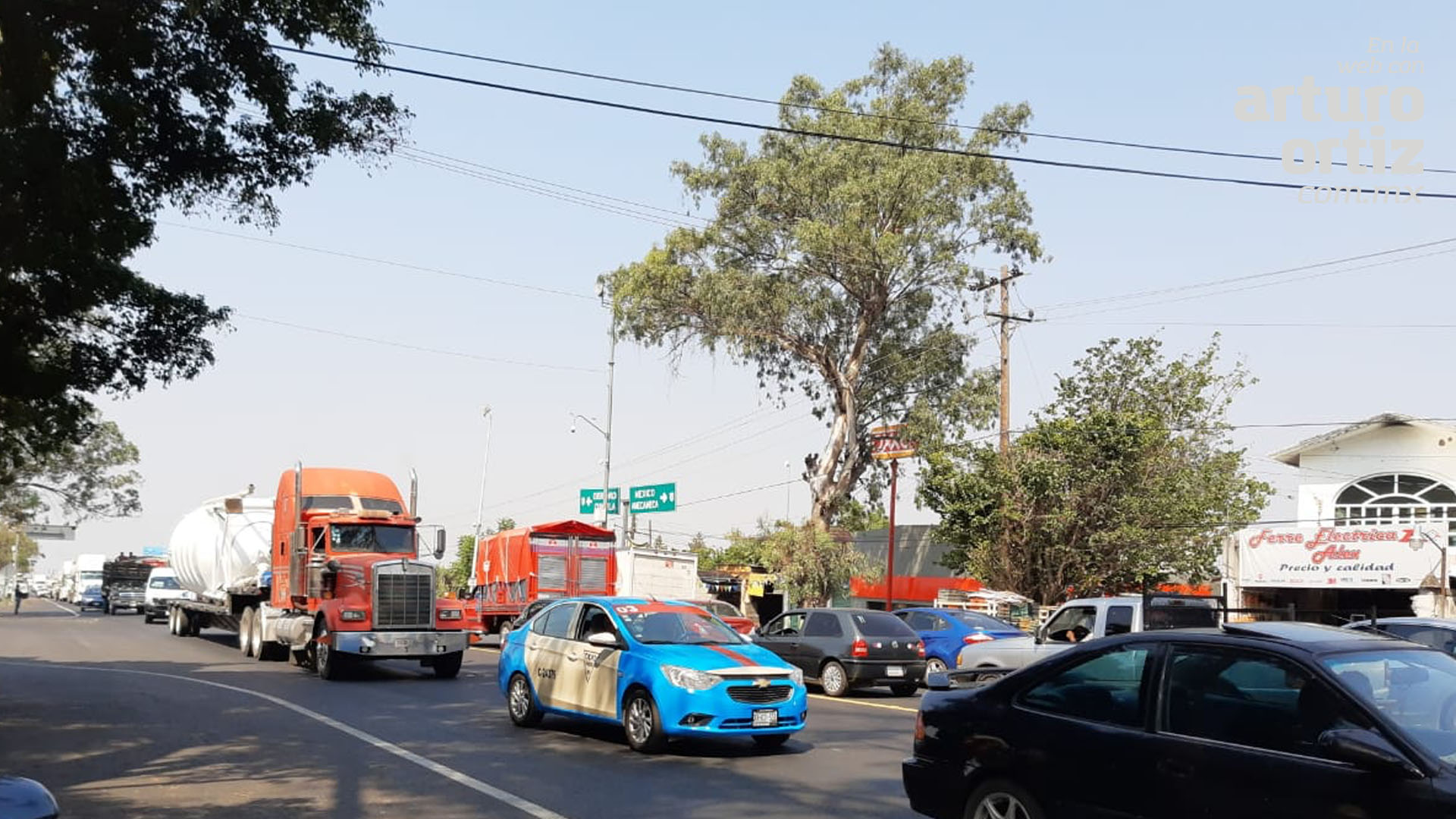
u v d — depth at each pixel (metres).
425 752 13.25
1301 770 6.19
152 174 13.84
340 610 22.91
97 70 12.94
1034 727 7.48
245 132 13.81
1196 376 37.09
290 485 26.89
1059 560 35.75
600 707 13.95
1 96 11.12
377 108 14.20
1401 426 34.91
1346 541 32.53
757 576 44.59
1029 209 46.62
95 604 71.44
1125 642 7.34
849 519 51.69
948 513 37.75
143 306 15.61
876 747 14.00
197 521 34.59
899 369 47.97
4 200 11.80
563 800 10.53
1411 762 5.80
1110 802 6.99
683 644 13.90
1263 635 6.85
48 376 15.33
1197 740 6.70
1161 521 34.66
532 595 33.00
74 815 9.84
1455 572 30.98
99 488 61.22
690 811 10.09
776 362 49.56
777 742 13.82
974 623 23.98
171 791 10.91
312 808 10.14
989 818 7.67
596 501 58.12
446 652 23.45
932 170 43.62
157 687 20.48
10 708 17.28
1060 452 36.12
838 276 46.09
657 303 46.84
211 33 13.15
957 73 45.44
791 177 44.97
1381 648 6.68
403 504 27.02
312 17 13.38
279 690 20.41
